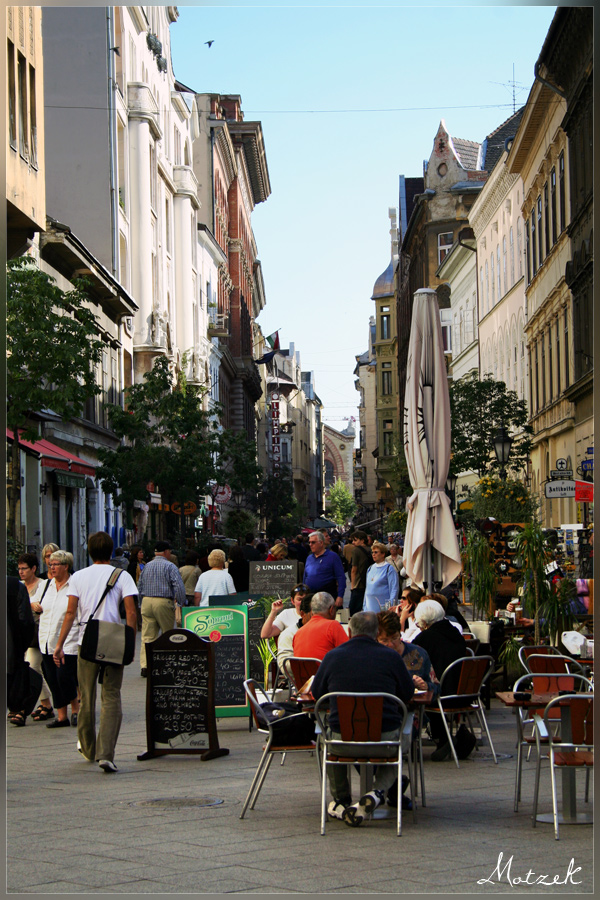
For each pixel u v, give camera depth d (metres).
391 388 111.31
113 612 11.05
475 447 36.47
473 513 24.41
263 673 13.91
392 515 47.72
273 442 130.12
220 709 13.63
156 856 6.98
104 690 10.68
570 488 22.22
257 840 7.46
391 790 8.52
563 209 34.38
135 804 8.88
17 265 21.11
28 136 21.58
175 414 36.19
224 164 86.94
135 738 12.89
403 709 8.03
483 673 10.77
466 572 16.41
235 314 93.06
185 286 61.19
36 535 28.80
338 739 8.02
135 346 48.47
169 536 44.19
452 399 37.69
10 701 13.38
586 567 21.27
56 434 32.25
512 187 44.72
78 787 9.74
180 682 11.52
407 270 89.38
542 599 13.69
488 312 51.28
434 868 6.59
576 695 7.64
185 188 60.81
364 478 157.12
